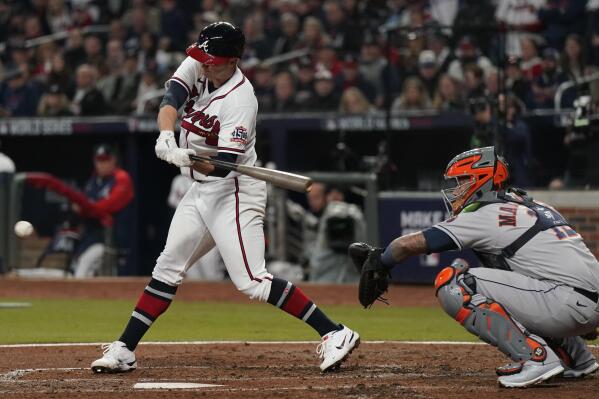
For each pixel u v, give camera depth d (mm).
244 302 44531
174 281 23969
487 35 51281
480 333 20938
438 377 22953
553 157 50844
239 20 68562
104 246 56469
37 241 60312
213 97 23141
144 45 65438
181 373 23781
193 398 19969
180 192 58750
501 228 20938
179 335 32750
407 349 28422
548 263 20750
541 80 50250
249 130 23172
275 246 54219
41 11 74250
